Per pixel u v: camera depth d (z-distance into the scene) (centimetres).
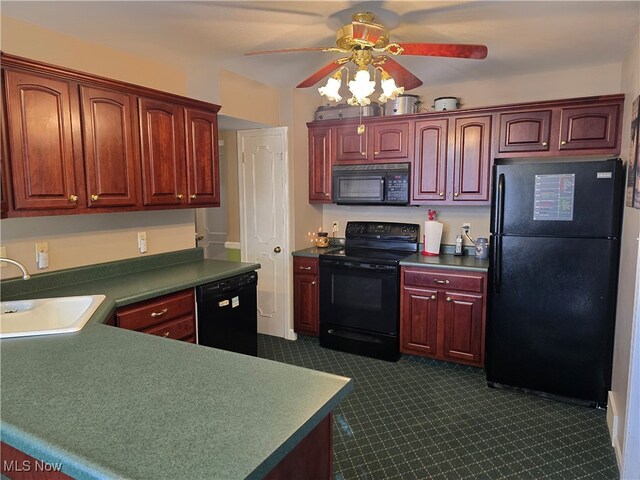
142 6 204
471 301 319
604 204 257
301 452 108
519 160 287
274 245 409
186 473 81
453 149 343
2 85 185
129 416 101
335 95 205
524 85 339
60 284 238
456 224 378
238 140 416
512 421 256
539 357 283
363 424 253
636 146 212
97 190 225
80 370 128
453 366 339
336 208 436
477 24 231
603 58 293
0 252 215
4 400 109
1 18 209
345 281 368
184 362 135
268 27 233
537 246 276
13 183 191
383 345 354
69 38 238
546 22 228
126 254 280
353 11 213
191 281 256
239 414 103
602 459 218
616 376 247
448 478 204
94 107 222
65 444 90
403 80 227
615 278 260
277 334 418
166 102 263
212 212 491
